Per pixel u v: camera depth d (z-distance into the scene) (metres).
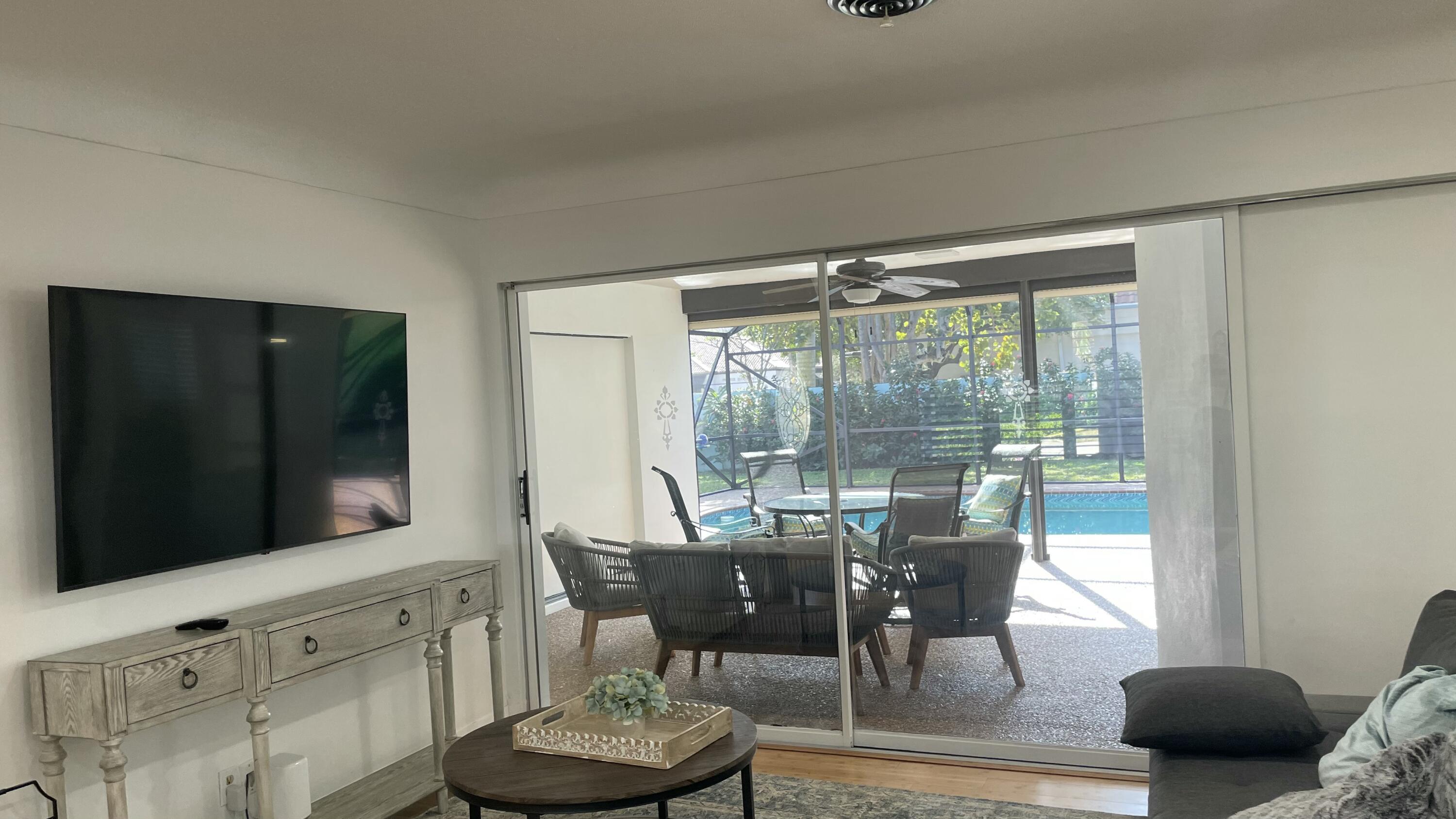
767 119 3.63
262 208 3.47
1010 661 3.82
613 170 4.20
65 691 2.59
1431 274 3.24
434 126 3.49
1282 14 2.85
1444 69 3.12
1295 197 3.37
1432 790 1.66
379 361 3.81
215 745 3.20
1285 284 3.39
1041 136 3.61
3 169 2.69
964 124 3.67
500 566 4.14
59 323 2.68
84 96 2.85
